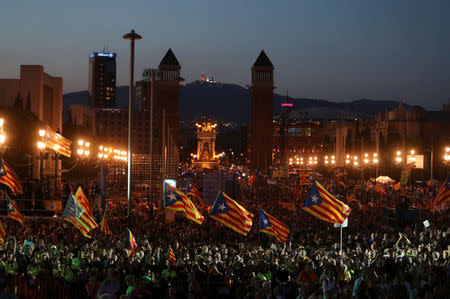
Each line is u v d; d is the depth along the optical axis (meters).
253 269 29.44
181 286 25.45
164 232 51.06
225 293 27.70
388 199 92.00
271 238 44.16
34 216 59.97
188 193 66.25
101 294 22.91
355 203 81.19
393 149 179.88
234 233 52.28
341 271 28.75
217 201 35.47
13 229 52.00
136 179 124.00
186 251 34.22
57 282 26.55
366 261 33.56
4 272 27.77
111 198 101.44
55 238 45.53
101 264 31.55
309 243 46.00
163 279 26.92
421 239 46.69
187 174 197.75
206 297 24.41
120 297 21.44
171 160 131.00
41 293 26.23
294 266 30.47
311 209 36.28
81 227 36.94
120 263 29.22
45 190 66.56
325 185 117.94
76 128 133.62
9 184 42.41
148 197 102.44
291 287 28.66
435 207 67.38
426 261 32.97
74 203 35.38
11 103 117.00
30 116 98.31
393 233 58.31
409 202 76.56
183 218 65.12
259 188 126.62
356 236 48.66
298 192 97.44
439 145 189.12
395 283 25.89
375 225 64.31
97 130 192.75
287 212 71.38
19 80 117.62
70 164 125.00
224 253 35.97
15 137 93.06
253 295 23.59
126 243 36.09
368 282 25.19
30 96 116.62
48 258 31.59
